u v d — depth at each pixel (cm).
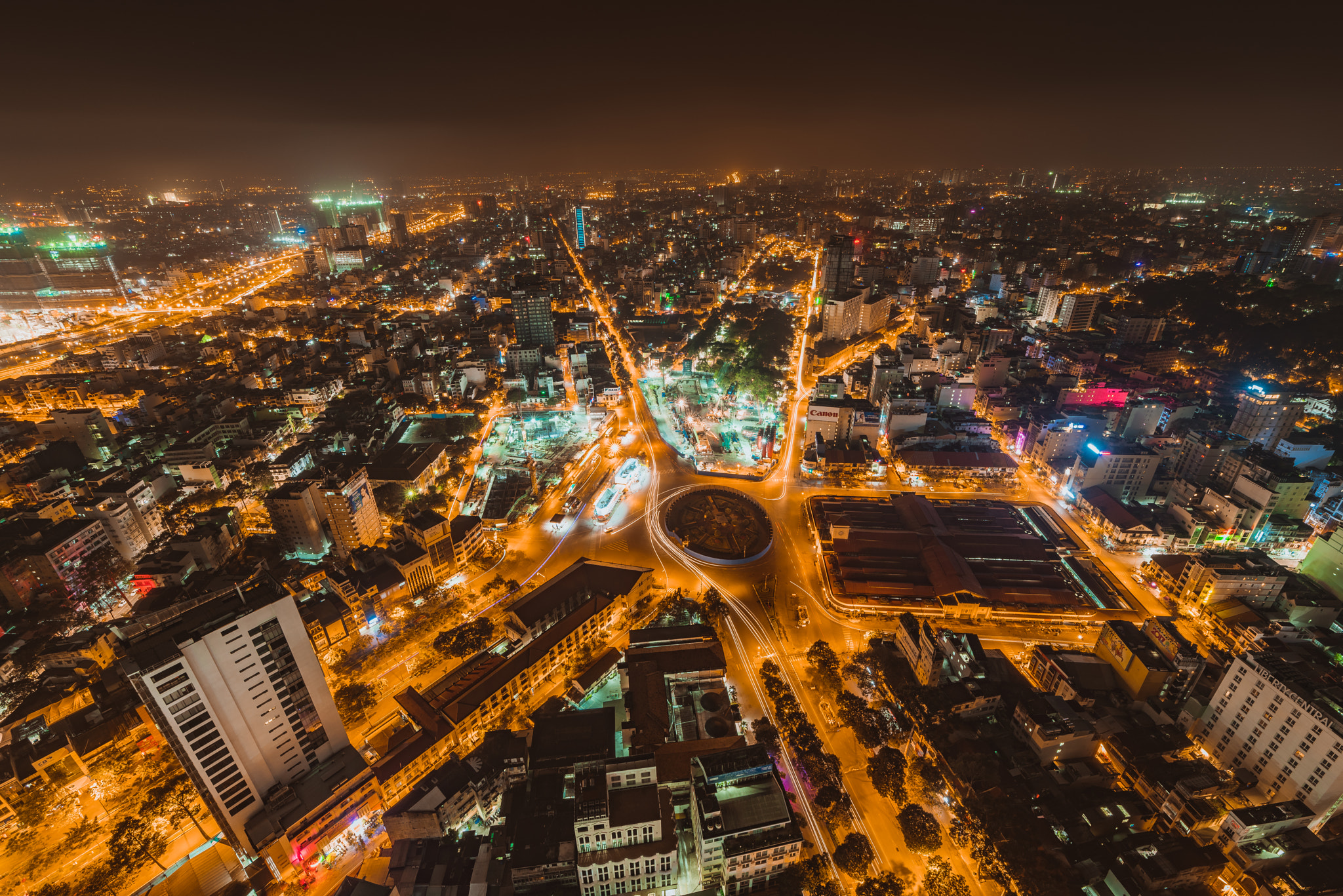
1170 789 16600
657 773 16888
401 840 15838
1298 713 16625
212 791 15012
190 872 15800
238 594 14900
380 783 17275
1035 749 17900
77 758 18250
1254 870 15238
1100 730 18425
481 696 19850
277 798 16050
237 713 15000
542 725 18700
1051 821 15938
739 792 15462
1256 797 17300
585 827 14300
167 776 18588
